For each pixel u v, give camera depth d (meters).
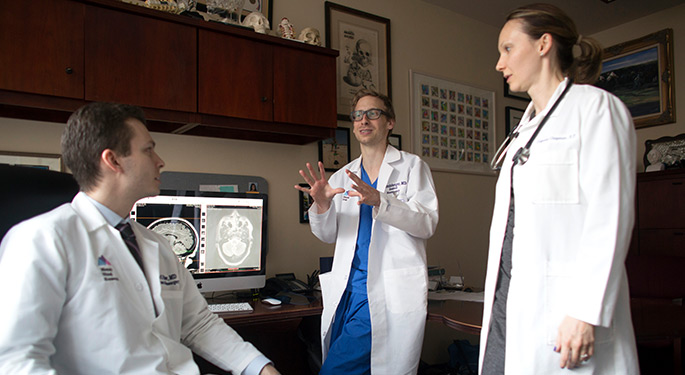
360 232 1.83
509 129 3.65
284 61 2.15
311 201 2.54
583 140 1.02
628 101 3.78
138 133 1.03
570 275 1.00
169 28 1.84
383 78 2.90
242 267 1.96
